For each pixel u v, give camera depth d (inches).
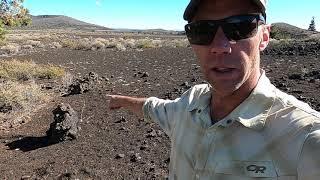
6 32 143.2
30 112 108.1
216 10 14.9
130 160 70.4
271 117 14.4
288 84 119.5
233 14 14.7
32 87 126.0
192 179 16.6
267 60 191.5
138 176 64.3
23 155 76.6
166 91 126.0
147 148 75.1
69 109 86.9
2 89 115.7
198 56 15.5
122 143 78.8
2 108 108.3
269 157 14.1
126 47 339.0
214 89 15.5
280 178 13.8
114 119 94.9
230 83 14.9
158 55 259.1
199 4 15.1
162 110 21.1
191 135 16.8
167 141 78.0
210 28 14.7
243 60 14.8
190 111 17.3
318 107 91.7
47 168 69.0
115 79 154.9
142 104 23.2
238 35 14.6
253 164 14.3
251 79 15.2
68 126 83.3
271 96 14.7
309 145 13.1
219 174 15.0
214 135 15.4
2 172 68.4
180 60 222.8
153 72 172.7
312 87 113.5
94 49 319.3
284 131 13.9
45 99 120.7
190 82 139.1
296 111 14.1
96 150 76.3
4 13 139.9
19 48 322.7
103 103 112.3
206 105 16.8
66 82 153.7
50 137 84.3
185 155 16.9
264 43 16.1
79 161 71.4
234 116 14.9
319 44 247.1
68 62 231.3
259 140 14.4
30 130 93.2
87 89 131.2
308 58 193.0
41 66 193.8
